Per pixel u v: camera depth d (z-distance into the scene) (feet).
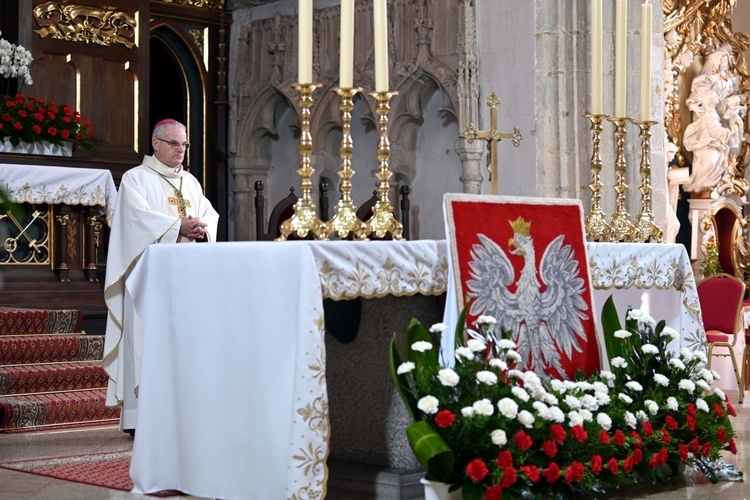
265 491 15.53
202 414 16.61
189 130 46.80
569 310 18.33
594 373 18.42
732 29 49.96
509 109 37.60
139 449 17.38
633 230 21.85
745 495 17.54
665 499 17.28
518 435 15.19
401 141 41.91
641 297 22.58
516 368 17.21
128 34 40.50
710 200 45.73
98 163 38.01
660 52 37.76
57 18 38.86
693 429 18.22
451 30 39.55
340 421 18.45
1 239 34.06
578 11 36.27
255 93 45.83
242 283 16.03
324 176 44.65
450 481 15.29
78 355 30.37
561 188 36.22
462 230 16.97
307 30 16.22
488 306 17.01
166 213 24.81
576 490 16.83
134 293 18.30
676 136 45.65
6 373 27.71
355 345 18.21
